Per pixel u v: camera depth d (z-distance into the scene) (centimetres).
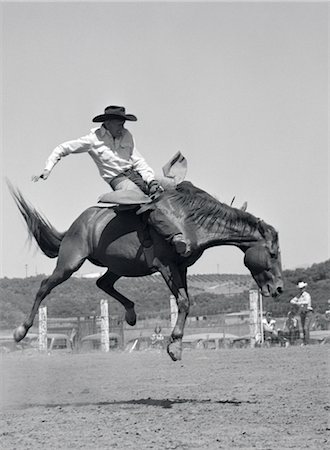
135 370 1522
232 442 760
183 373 1427
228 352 1939
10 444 770
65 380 1372
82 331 2605
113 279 1116
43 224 1129
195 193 1027
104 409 970
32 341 2756
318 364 1498
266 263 1019
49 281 1070
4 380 1383
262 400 1032
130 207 1012
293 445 744
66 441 779
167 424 853
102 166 1055
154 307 3800
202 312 3275
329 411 925
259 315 2394
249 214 1026
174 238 982
